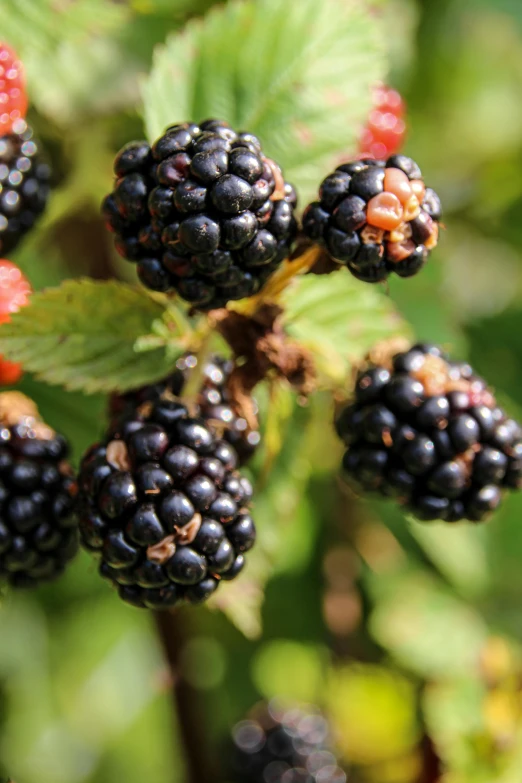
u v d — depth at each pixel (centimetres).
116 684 37
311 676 34
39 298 24
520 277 37
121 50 27
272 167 23
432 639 30
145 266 23
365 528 31
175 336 24
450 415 24
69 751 36
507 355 32
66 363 24
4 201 24
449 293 32
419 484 24
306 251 23
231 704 32
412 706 31
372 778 31
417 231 23
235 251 22
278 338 24
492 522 30
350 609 31
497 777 29
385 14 31
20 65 24
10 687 35
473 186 35
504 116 39
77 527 24
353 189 23
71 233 28
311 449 27
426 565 31
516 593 31
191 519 22
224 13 25
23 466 23
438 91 37
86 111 27
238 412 24
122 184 22
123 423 23
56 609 33
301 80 25
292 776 30
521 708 30
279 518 26
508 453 24
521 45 39
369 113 26
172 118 25
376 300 26
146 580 22
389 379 24
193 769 30
